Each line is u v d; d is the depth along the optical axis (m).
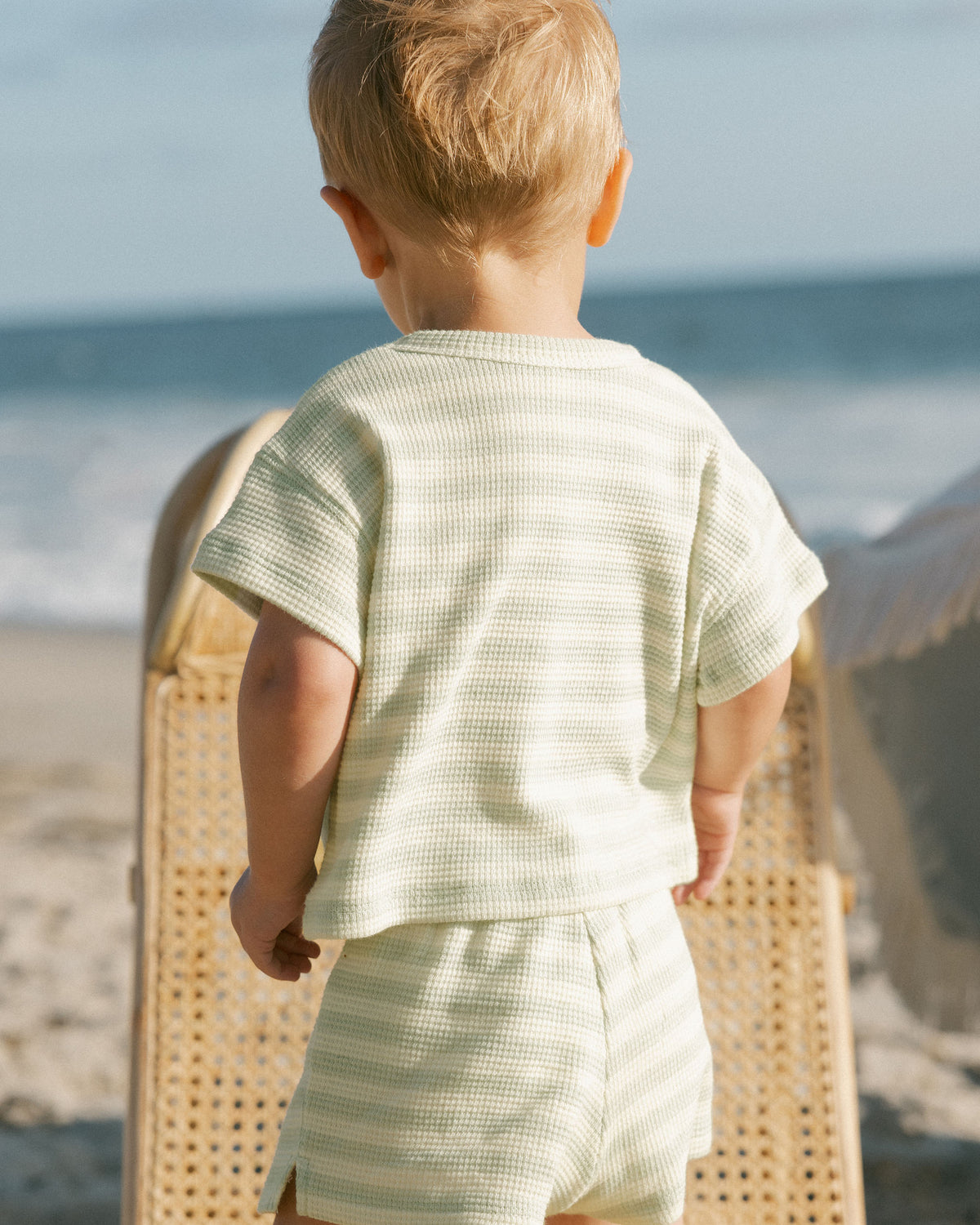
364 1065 1.17
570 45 1.21
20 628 8.80
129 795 5.13
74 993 3.30
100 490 14.27
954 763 2.28
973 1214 2.32
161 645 1.81
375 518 1.16
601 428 1.21
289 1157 1.20
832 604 2.51
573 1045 1.15
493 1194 1.12
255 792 1.18
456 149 1.16
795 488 13.40
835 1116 1.74
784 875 1.81
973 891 2.27
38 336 46.62
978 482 2.38
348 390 1.19
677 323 34.69
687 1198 1.71
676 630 1.25
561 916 1.18
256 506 1.17
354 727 1.17
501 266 1.22
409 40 1.18
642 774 1.28
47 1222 2.31
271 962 1.30
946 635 2.14
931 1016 2.37
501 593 1.17
